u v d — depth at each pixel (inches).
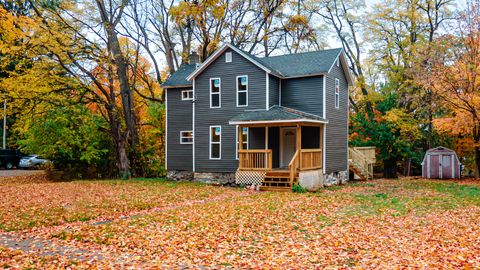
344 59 936.3
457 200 597.9
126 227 405.4
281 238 356.5
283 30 1338.6
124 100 1089.4
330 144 872.9
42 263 287.7
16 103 970.1
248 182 780.0
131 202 581.0
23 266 279.3
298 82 866.8
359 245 331.3
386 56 1219.9
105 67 1058.7
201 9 1005.8
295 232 379.6
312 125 812.0
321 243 338.3
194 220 436.5
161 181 947.3
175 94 1007.0
